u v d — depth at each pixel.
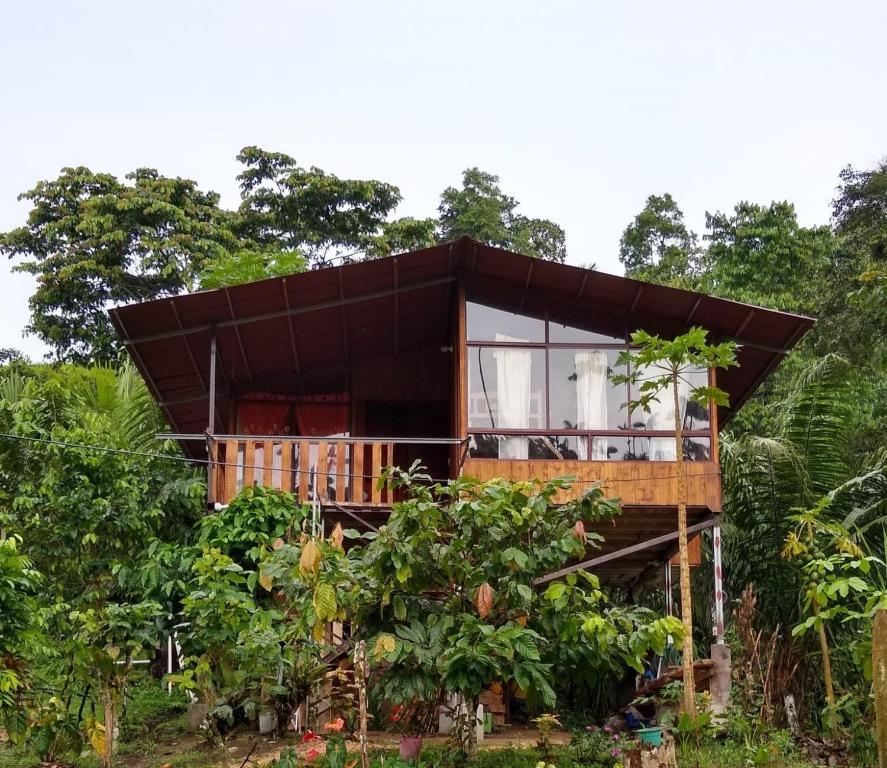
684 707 10.55
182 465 15.40
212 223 26.84
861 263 19.61
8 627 9.44
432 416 16.05
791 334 12.74
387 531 8.74
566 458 12.78
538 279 12.90
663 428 12.89
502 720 13.19
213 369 12.66
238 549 11.93
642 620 10.25
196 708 11.79
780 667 12.38
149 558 12.01
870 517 14.43
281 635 9.49
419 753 9.57
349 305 13.41
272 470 12.57
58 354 25.25
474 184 31.44
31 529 12.10
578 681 9.62
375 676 9.30
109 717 9.78
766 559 14.61
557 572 11.54
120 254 25.77
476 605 8.73
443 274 13.21
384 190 27.48
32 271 25.66
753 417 19.25
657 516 12.76
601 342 13.19
